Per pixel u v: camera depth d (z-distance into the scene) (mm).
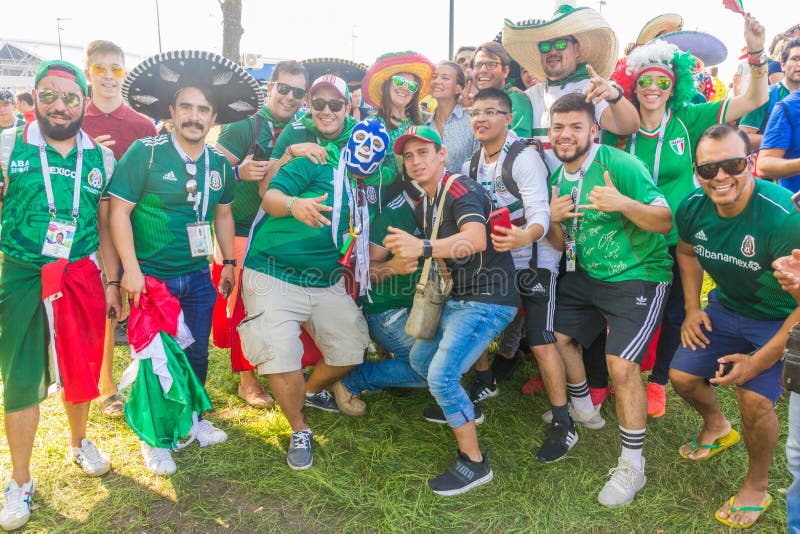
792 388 2260
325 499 3072
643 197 2971
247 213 3918
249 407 3965
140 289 3008
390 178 3572
